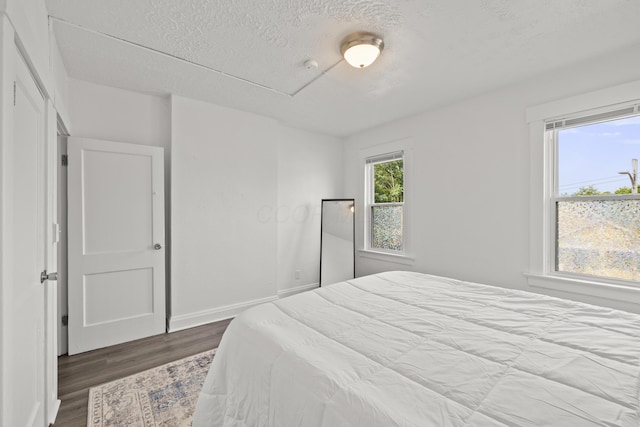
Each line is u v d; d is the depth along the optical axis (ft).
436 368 2.96
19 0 3.10
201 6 5.09
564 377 2.76
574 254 7.19
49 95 4.74
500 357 3.16
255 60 6.91
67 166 7.53
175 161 8.94
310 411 2.64
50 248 4.82
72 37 5.95
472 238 8.95
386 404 2.43
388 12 5.19
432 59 6.78
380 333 3.85
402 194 11.69
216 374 4.11
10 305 2.83
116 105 8.39
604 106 6.52
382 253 11.89
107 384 6.11
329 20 5.44
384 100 9.27
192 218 9.29
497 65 7.03
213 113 9.67
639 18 5.28
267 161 10.98
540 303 4.94
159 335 8.63
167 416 5.14
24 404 3.58
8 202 2.74
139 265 8.39
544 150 7.46
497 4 4.96
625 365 2.97
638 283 6.30
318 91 8.64
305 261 12.71
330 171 13.53
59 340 7.44
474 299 5.23
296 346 3.51
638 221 6.33
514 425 2.16
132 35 5.93
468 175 9.05
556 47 6.24
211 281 9.70
